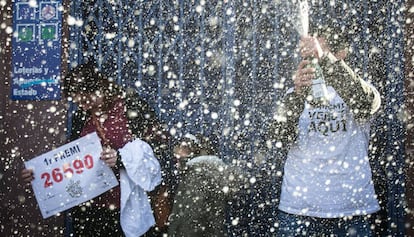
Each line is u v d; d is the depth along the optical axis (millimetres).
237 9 5102
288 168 3559
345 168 3461
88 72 3668
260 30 5094
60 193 3521
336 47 3586
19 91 4691
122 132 3605
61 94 4672
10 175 4625
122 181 3482
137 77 5059
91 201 3594
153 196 3555
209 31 5117
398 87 4641
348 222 3486
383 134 4617
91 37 4914
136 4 5023
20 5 4738
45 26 4738
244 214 4766
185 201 3514
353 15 4879
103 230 3605
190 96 5094
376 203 3523
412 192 4543
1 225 4586
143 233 3492
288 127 3535
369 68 4793
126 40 5012
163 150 3875
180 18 5086
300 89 3504
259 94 5074
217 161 3572
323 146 3471
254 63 5090
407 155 4574
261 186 4836
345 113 3475
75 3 4785
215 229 3508
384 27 4828
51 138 4652
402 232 4523
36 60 4715
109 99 3635
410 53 4664
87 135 3531
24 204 4590
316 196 3469
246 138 5008
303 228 3510
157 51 5078
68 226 4516
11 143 4648
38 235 4559
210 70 5109
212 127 5055
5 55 4715
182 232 3494
